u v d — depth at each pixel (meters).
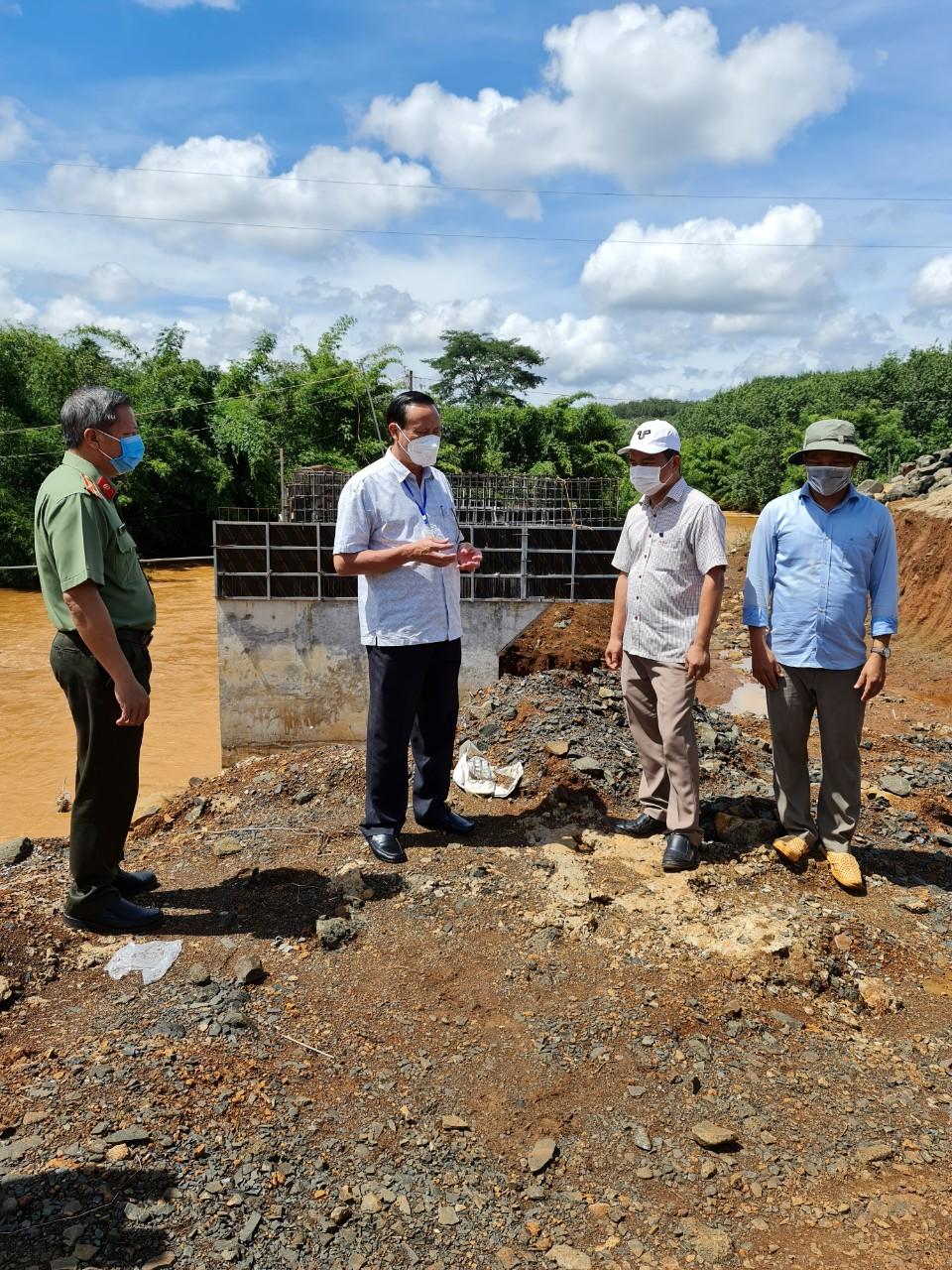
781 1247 2.18
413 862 4.07
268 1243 2.11
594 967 3.29
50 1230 2.07
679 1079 2.76
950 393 43.03
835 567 3.86
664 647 4.03
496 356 46.69
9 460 21.16
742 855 4.21
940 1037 3.08
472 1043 2.89
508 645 7.12
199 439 25.73
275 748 6.85
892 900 3.97
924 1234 2.22
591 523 10.07
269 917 3.61
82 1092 2.52
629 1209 2.28
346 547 3.85
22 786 7.29
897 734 7.72
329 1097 2.62
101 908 3.43
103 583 3.09
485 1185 2.34
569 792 4.73
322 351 26.48
